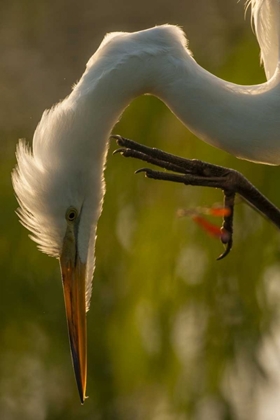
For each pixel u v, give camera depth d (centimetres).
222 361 835
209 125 568
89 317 872
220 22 922
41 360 912
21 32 972
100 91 552
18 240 888
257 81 814
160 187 847
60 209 562
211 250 830
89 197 566
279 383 841
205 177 552
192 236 834
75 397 912
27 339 909
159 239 842
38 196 557
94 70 557
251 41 834
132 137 840
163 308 843
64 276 584
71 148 553
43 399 924
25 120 927
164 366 845
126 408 889
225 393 834
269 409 838
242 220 832
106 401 886
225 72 830
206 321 839
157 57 555
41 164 555
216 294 837
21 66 956
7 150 912
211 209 533
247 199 568
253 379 835
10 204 888
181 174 567
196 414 835
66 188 559
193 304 841
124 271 868
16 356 914
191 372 840
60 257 579
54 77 955
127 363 857
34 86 948
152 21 964
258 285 835
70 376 916
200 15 937
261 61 729
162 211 839
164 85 560
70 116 552
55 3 982
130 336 852
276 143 575
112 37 564
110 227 866
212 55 875
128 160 860
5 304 894
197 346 842
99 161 563
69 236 572
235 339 834
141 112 842
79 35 973
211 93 563
